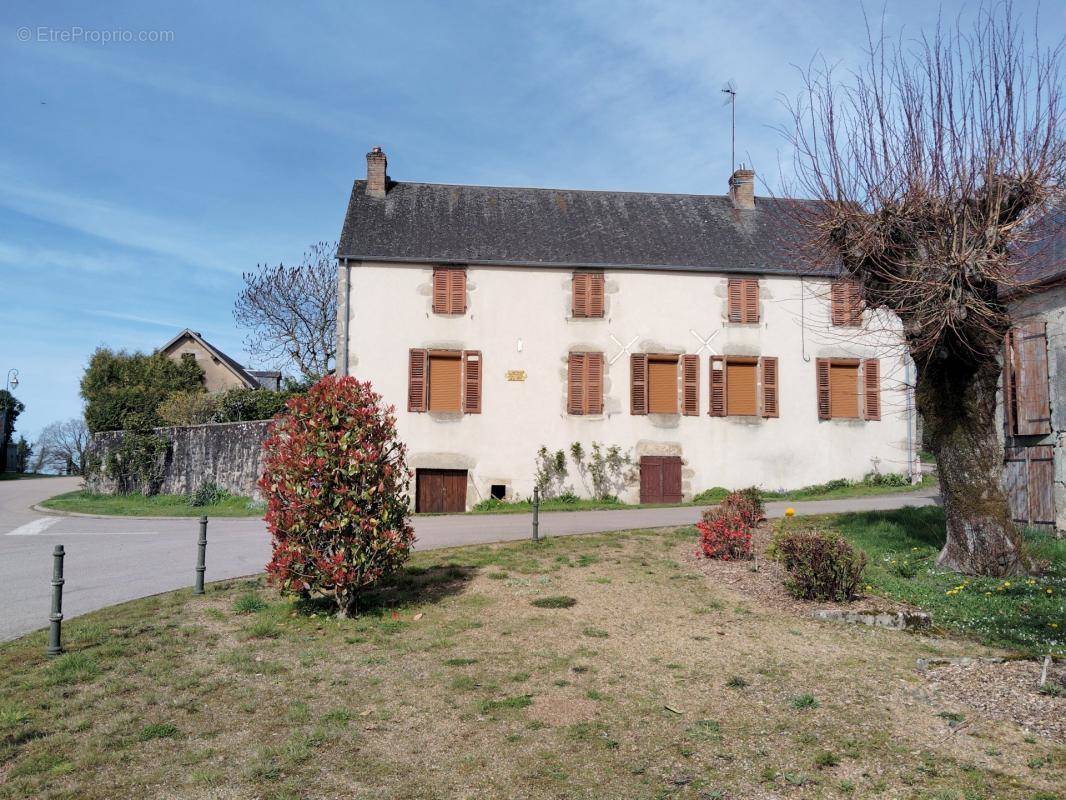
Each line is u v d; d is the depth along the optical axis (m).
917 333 9.62
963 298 8.98
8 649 6.73
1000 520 9.70
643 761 4.62
